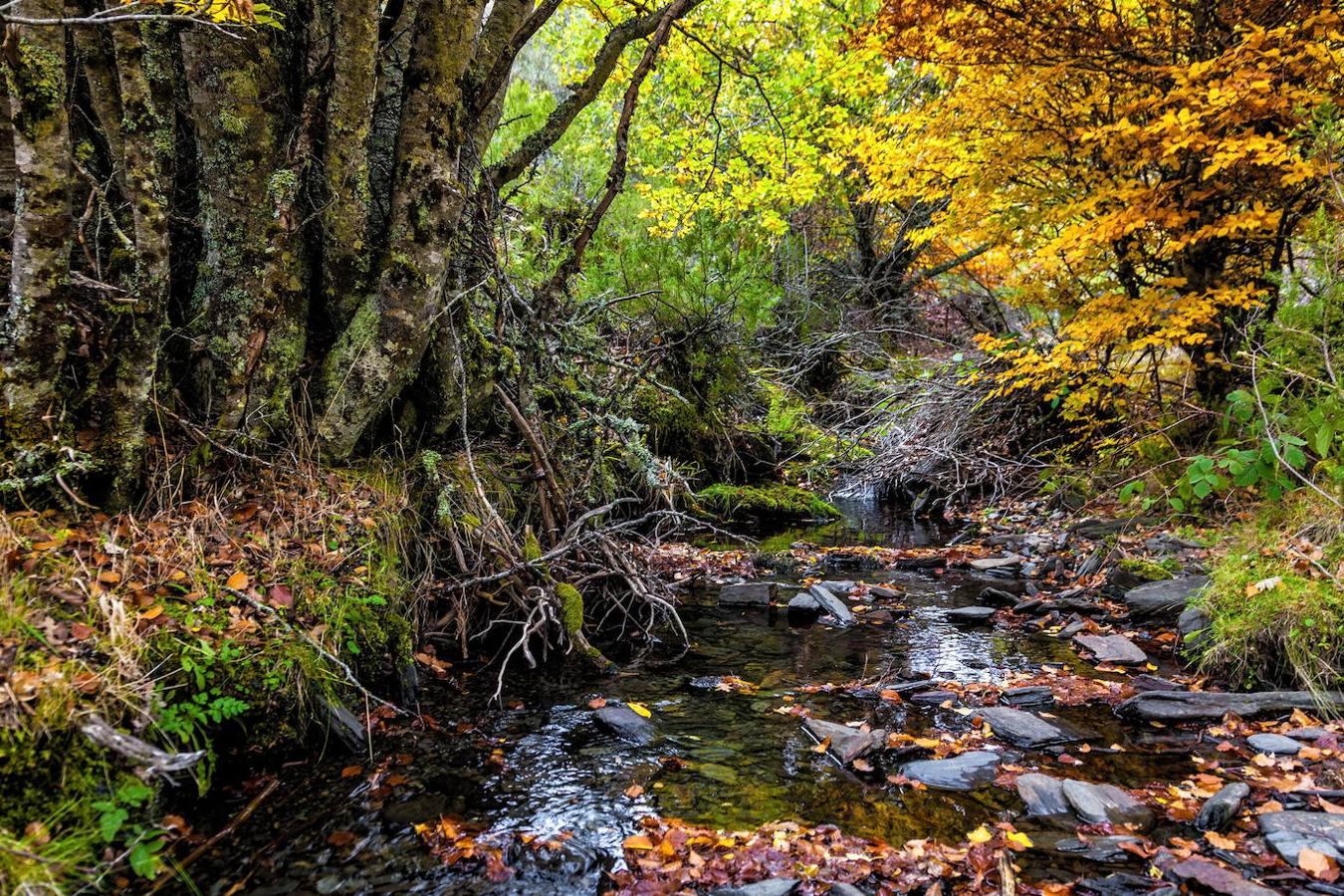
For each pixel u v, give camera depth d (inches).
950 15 217.6
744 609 193.0
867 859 83.1
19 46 90.5
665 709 129.6
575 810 95.3
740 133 406.9
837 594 204.7
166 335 130.6
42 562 95.6
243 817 90.7
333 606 119.1
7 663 79.2
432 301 150.1
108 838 74.5
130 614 95.6
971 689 137.4
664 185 440.1
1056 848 85.7
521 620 155.9
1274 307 232.7
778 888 77.1
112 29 99.6
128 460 114.3
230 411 131.8
